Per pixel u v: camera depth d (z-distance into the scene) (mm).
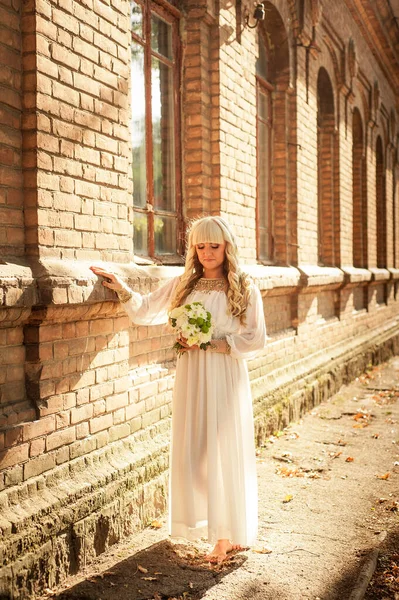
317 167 8883
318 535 3965
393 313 15438
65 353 3365
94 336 3619
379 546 3799
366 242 12320
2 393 3049
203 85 5293
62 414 3350
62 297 3117
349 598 3102
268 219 7414
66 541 3197
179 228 5352
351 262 10695
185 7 5266
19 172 3129
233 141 5727
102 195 3705
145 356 4406
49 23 3203
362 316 11492
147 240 4918
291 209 7633
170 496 3576
